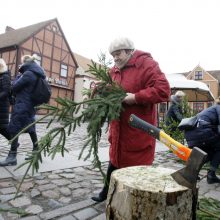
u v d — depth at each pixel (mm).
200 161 1626
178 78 11602
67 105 2451
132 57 2799
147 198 1607
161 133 1934
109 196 1824
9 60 27391
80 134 9828
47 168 4664
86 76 32562
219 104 4641
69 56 31844
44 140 2438
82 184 3996
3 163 4578
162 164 5793
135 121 2072
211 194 3965
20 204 3150
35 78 4863
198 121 4570
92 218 2910
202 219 2305
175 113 7520
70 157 5609
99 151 6594
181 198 1623
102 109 2502
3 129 5000
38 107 2461
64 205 3211
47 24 29000
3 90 4926
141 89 2730
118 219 1721
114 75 2953
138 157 2779
